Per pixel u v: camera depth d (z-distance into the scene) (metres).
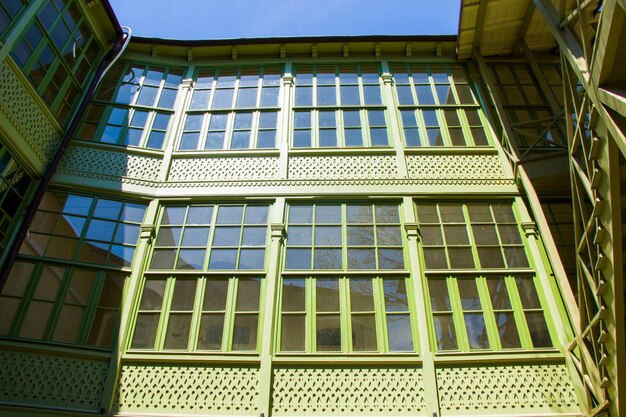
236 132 10.41
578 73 6.07
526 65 11.60
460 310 7.84
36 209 8.38
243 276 8.19
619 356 6.14
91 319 7.66
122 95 10.84
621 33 5.04
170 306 7.89
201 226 8.89
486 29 11.16
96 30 10.90
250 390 7.05
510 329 7.69
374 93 11.20
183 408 6.92
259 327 7.66
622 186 6.12
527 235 8.69
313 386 7.07
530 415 6.81
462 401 6.96
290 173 9.62
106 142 9.91
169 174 9.68
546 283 8.05
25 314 7.47
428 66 11.77
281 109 10.75
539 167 9.13
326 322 7.69
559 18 6.71
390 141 10.20
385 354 7.32
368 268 8.30
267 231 8.79
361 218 8.99
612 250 6.02
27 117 8.57
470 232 8.81
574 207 7.00
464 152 9.93
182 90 11.17
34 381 6.97
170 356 7.32
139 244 8.57
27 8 8.71
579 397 6.93
